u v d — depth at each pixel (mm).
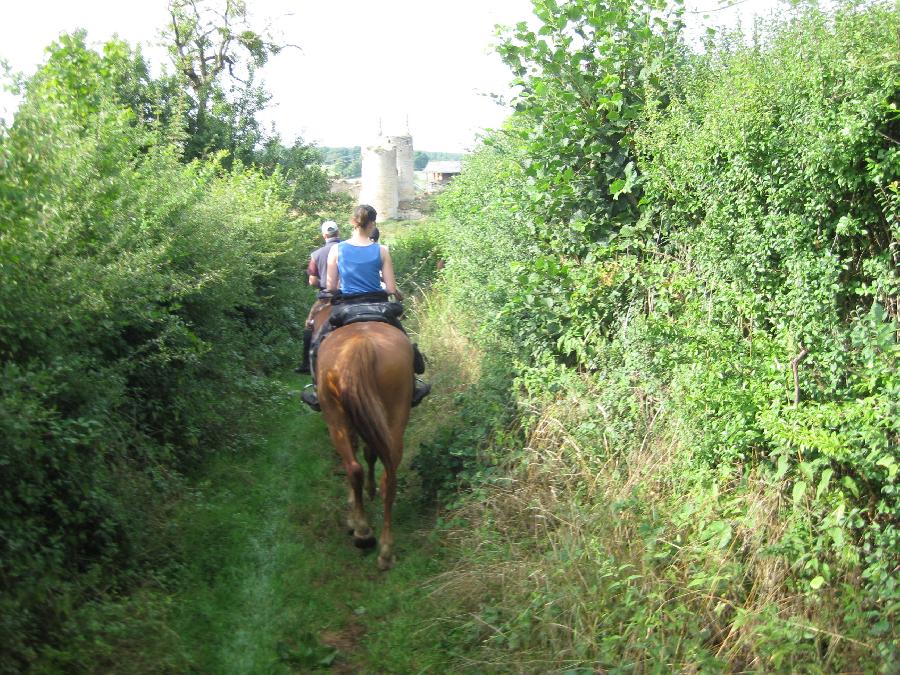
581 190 7930
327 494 7430
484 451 6617
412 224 35969
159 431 7258
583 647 4352
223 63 22438
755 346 5477
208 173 10914
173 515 6324
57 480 5160
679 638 4141
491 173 12492
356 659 5012
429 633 5121
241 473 7625
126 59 10391
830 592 4137
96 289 6188
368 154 39156
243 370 9789
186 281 7836
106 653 4430
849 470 4586
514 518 5844
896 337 4863
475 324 10148
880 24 5672
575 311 7312
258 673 4793
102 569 5199
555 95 7957
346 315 6594
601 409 6145
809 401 4965
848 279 5633
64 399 5633
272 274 12867
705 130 6414
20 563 4555
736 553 4535
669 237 7176
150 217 7812
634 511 5066
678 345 5816
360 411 5688
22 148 5500
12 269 5246
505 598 4992
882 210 5301
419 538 6426
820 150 5289
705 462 5121
